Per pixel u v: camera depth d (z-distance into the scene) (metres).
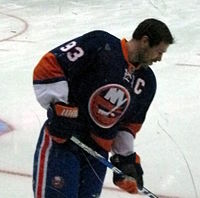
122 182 2.35
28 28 9.37
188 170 3.66
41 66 2.12
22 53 7.46
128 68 2.17
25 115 4.79
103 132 2.27
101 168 2.35
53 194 2.19
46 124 2.19
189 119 4.81
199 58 7.37
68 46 2.15
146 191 2.44
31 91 5.61
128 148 2.40
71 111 2.09
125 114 2.32
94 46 2.13
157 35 2.09
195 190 3.36
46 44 8.11
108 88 2.15
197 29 9.44
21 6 11.84
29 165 3.63
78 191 2.37
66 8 11.49
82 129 2.27
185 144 4.16
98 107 2.19
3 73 6.36
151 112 4.97
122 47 2.16
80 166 2.31
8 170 3.54
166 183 3.44
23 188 3.29
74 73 2.13
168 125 4.62
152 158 3.85
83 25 9.66
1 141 4.07
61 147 2.19
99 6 11.71
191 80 6.23
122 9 11.35
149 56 2.14
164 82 6.10
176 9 11.45
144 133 4.38
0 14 10.88
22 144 4.04
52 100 2.11
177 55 7.50
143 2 12.21
